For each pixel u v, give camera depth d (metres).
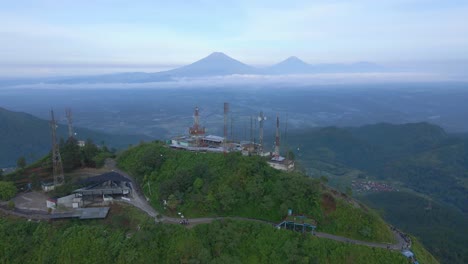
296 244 72.50
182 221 78.88
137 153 112.88
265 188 86.94
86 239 72.00
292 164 104.94
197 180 87.94
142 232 71.12
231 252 71.69
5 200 88.94
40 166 109.19
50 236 74.25
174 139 123.69
